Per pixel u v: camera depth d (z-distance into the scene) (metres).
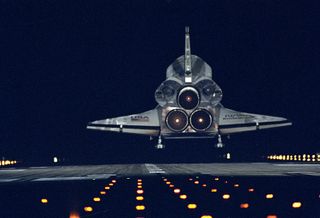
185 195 97.50
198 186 118.88
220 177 147.38
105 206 86.31
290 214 74.12
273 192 103.00
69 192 110.75
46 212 81.25
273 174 159.25
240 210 78.44
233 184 122.56
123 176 159.25
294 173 163.62
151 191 109.50
